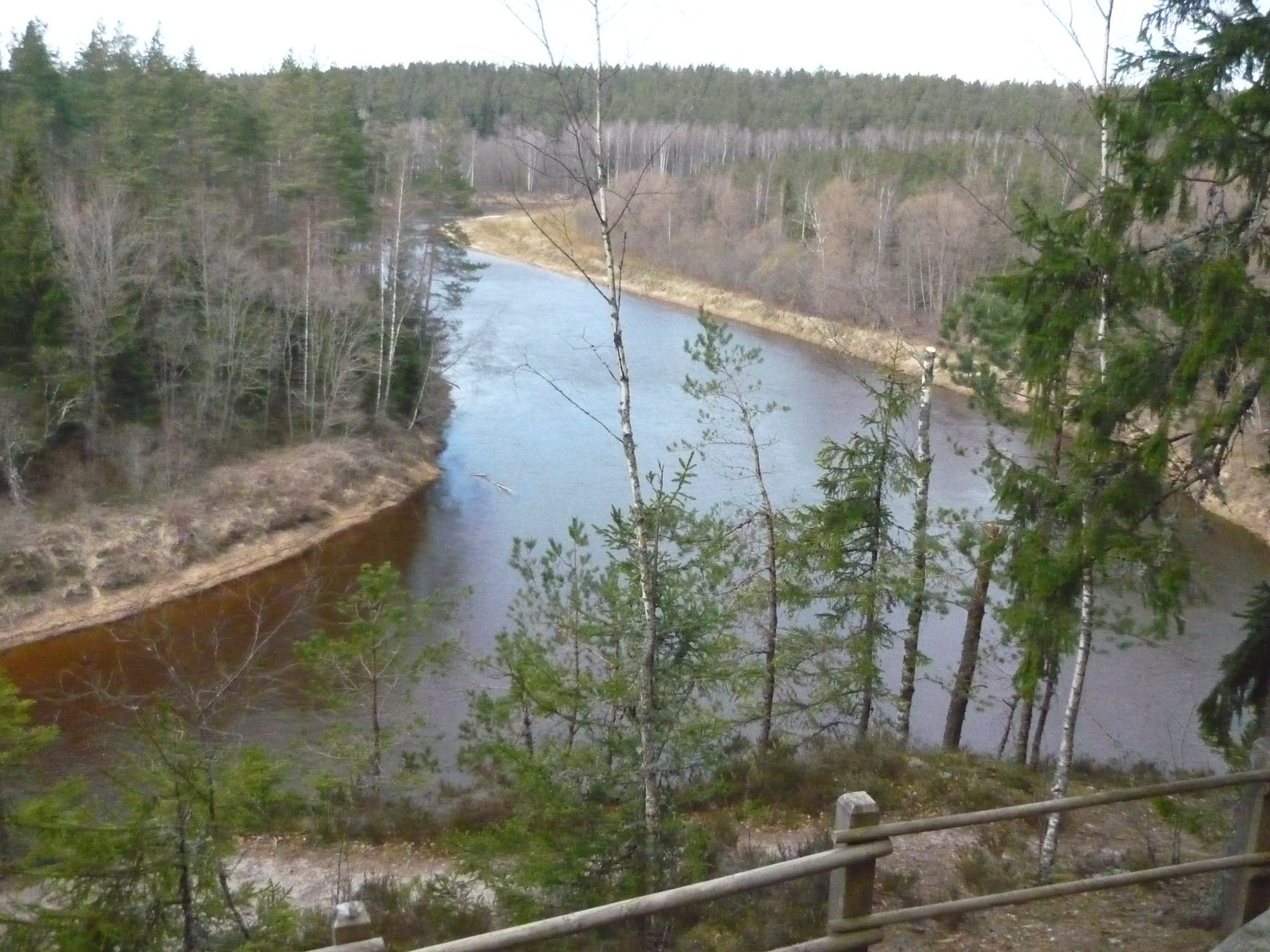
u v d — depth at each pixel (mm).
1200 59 8094
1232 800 10047
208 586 31031
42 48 43281
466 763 15625
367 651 17734
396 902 12180
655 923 9164
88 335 34875
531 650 12883
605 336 47469
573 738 12594
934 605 18062
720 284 51594
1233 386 8367
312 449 38844
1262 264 8250
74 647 27312
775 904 9375
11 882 12117
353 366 39812
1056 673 11914
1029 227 9477
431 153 42125
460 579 30891
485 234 68125
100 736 20578
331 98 44375
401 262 43844
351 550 33656
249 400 41250
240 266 39312
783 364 40656
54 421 34156
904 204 36219
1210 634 23359
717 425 33969
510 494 37250
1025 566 9867
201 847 9648
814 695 18219
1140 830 11875
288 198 44438
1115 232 8633
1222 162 7875
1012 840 11617
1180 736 20469
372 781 17188
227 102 43688
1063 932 7859
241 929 10062
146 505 33094
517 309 52969
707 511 28125
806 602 17500
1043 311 9125
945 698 23531
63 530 30984
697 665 10922
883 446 17250
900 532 19359
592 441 42875
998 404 14789
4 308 33875
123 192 37938
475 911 11133
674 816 10367
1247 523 27406
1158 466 8547
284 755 17781
